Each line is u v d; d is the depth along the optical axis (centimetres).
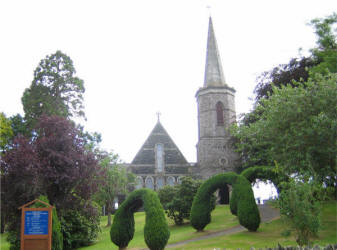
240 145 2412
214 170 4591
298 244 1428
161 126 5119
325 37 2386
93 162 2105
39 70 3778
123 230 1872
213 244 1783
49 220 1334
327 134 1678
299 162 1806
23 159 1855
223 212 3225
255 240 1794
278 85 3262
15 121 3931
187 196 2866
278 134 1872
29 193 1855
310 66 3080
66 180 1952
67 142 2056
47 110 3478
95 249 2100
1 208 1884
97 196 3123
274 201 1519
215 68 5156
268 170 2217
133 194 1897
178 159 4928
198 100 5000
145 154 4897
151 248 1650
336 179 1873
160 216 1700
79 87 3803
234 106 4947
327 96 1738
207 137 4728
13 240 1947
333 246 1089
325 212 2391
